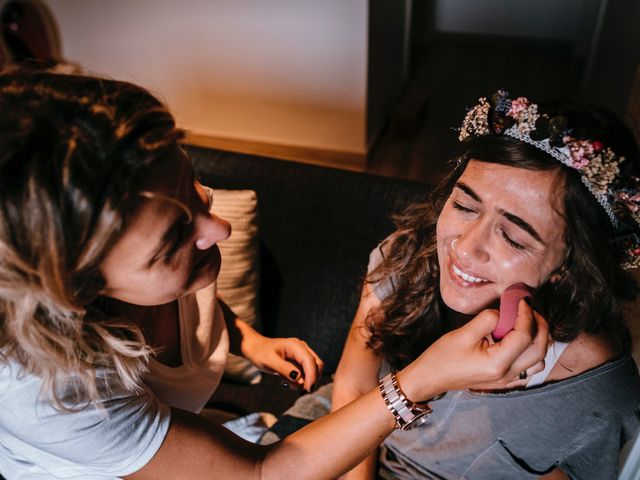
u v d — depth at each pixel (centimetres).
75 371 69
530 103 84
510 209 81
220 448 78
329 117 312
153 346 97
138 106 62
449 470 107
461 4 458
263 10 288
